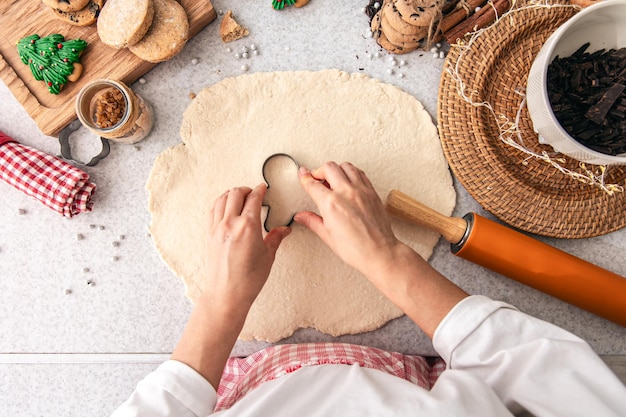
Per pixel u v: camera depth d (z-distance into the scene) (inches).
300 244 31.7
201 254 32.0
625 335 31.3
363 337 31.9
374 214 26.0
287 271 31.7
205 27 33.2
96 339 32.0
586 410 18.9
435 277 24.6
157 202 32.1
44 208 32.7
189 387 22.9
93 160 31.9
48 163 31.5
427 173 32.4
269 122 32.7
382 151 32.5
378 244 25.2
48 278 32.4
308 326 31.6
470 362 22.0
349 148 32.5
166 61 33.0
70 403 31.6
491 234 28.0
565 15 30.4
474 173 30.6
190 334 25.0
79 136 32.8
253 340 31.8
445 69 31.4
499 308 22.3
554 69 29.6
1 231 32.6
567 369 20.1
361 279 31.7
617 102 28.0
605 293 28.0
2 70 31.9
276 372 26.9
